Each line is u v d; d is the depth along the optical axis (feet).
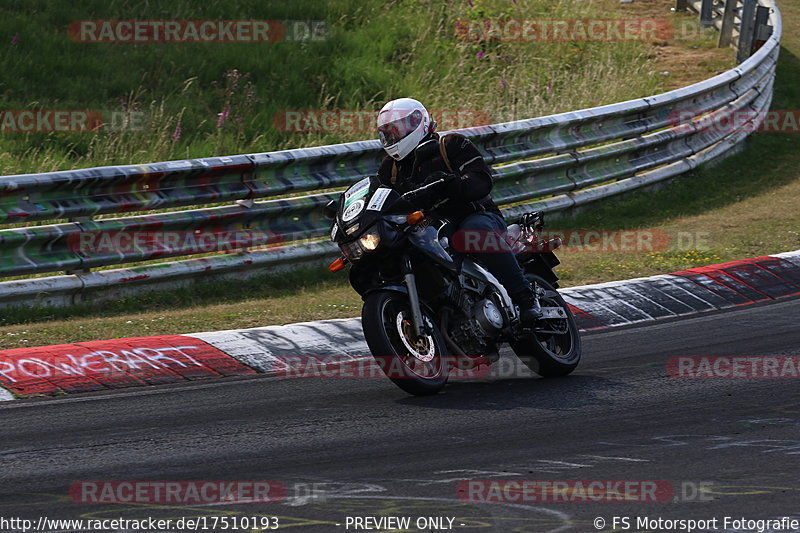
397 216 66.90
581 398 67.77
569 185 138.72
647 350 83.30
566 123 138.21
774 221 134.82
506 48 203.21
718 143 170.60
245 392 70.08
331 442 56.95
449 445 56.03
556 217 138.21
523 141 134.41
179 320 90.38
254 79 170.09
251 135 151.74
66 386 70.33
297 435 58.59
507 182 131.64
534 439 57.21
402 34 200.34
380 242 65.87
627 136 148.36
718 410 63.72
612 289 101.91
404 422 61.57
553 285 79.61
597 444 55.88
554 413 63.62
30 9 172.96
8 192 92.38
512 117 167.12
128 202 99.86
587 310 96.17
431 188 67.15
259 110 159.74
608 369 77.25
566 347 77.30
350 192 69.21
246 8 189.88
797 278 110.11
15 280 100.58
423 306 68.90
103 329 86.17
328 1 203.31
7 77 149.48
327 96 171.12
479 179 69.51
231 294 104.37
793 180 159.94
